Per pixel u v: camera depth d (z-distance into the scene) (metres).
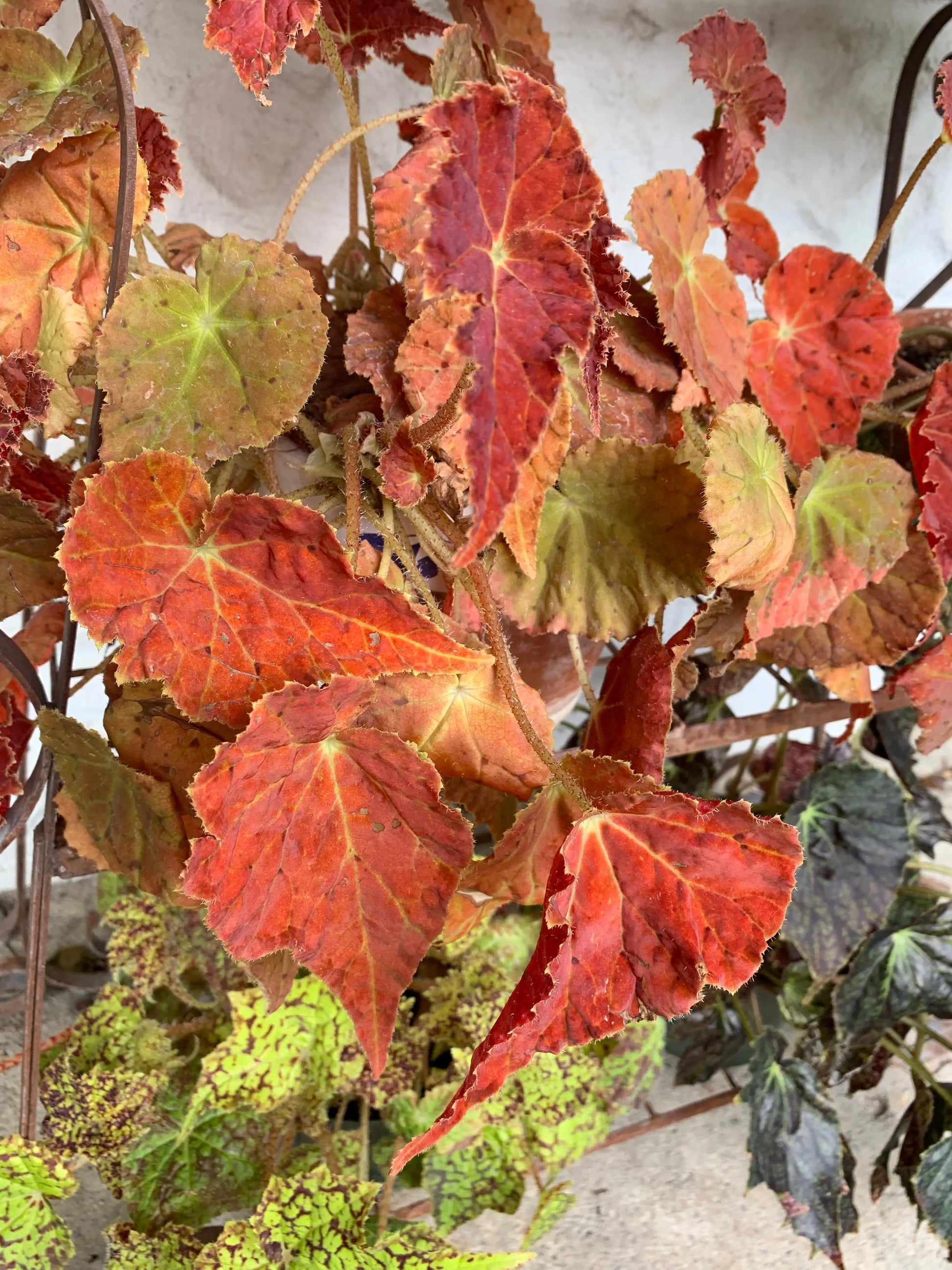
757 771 0.93
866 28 0.74
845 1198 0.69
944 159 0.82
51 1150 0.54
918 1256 0.73
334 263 0.59
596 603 0.48
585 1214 0.71
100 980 0.76
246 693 0.38
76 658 0.78
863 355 0.57
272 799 0.38
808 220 0.81
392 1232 0.53
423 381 0.40
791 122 0.76
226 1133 0.60
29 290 0.43
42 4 0.44
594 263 0.37
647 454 0.46
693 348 0.49
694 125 0.75
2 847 0.46
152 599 0.37
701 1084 0.80
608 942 0.39
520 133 0.32
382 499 0.46
